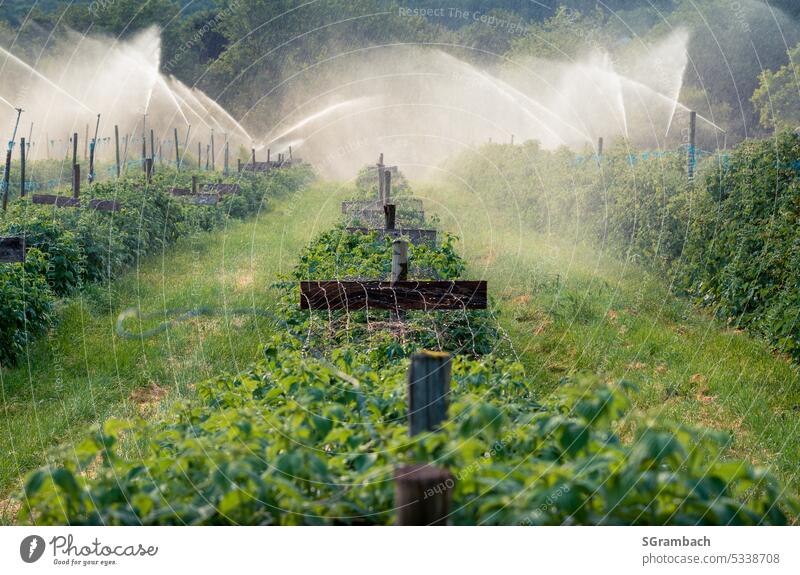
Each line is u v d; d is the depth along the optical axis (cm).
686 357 2661
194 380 2441
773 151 3341
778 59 15175
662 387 2358
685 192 4034
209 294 3641
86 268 3822
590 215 5072
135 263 4491
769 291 2978
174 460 1012
